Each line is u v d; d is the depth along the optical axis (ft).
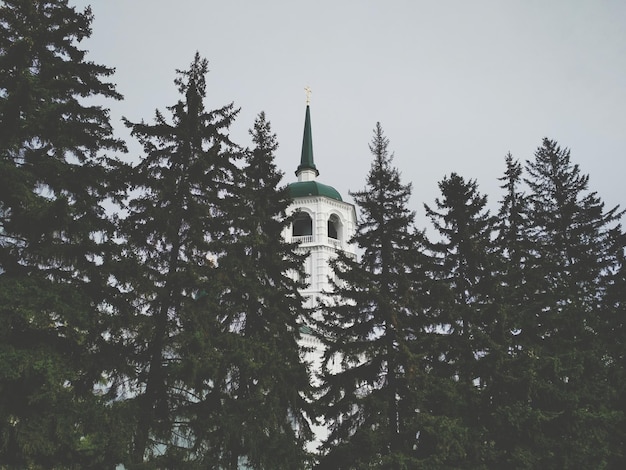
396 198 80.38
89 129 61.98
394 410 69.31
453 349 73.51
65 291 51.01
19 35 59.62
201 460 57.88
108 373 57.82
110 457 49.75
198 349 56.90
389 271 76.95
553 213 99.71
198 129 70.59
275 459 59.77
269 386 63.87
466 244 79.51
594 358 71.36
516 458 60.85
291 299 76.95
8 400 46.19
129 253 60.39
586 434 64.03
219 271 66.74
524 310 75.82
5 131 52.08
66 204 50.72
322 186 179.42
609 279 91.61
